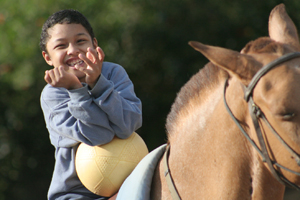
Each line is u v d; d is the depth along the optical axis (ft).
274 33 11.34
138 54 43.45
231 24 42.80
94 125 13.64
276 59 9.59
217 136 10.98
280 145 9.50
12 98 45.57
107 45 41.88
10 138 48.16
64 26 14.90
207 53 9.84
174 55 43.83
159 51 43.80
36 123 47.57
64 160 14.74
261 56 9.86
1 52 43.37
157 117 46.09
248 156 10.57
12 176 49.90
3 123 47.19
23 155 50.16
